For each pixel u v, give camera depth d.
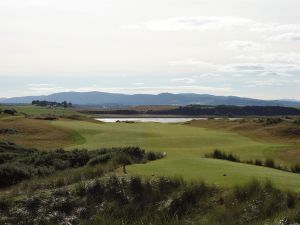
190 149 37.00
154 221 15.16
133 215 15.93
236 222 14.28
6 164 29.17
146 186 17.53
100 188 17.89
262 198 15.05
